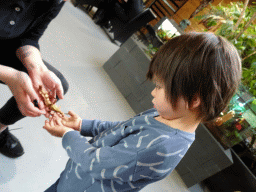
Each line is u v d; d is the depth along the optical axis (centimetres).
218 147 186
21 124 130
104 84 253
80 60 255
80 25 345
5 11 70
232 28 235
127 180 50
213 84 44
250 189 193
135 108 253
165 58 49
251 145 197
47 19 86
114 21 375
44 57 204
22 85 62
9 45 82
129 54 256
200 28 509
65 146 63
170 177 200
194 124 54
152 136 50
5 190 99
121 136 59
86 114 186
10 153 107
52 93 78
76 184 62
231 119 189
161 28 292
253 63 207
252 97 186
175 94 47
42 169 120
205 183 233
